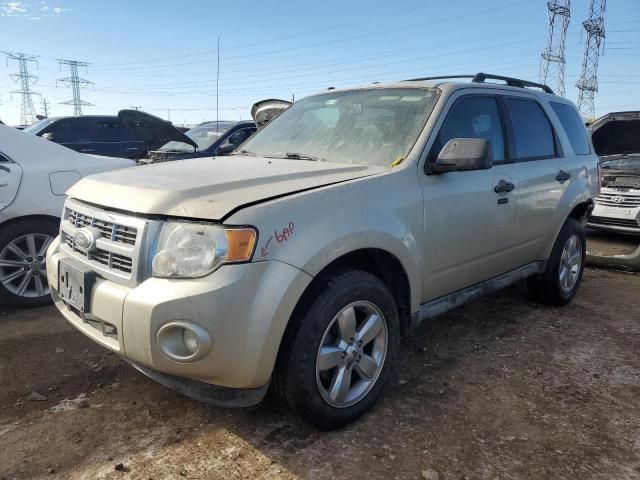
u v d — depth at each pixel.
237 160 3.43
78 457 2.58
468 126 3.66
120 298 2.42
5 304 4.56
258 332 2.36
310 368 2.58
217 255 2.32
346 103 3.88
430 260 3.27
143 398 3.13
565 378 3.49
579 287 5.68
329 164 3.19
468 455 2.65
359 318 2.93
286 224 2.46
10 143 4.55
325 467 2.53
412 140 3.30
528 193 4.09
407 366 3.62
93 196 2.81
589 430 2.89
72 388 3.24
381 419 2.96
